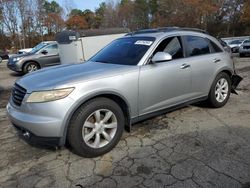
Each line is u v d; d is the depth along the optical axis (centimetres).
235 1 4875
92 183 309
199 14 4781
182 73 448
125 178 315
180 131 434
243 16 4519
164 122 473
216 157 351
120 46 468
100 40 1090
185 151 369
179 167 332
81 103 339
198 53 491
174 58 448
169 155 361
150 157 358
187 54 468
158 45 429
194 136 414
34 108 332
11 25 4784
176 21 5000
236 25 4969
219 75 525
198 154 360
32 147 400
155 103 420
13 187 308
